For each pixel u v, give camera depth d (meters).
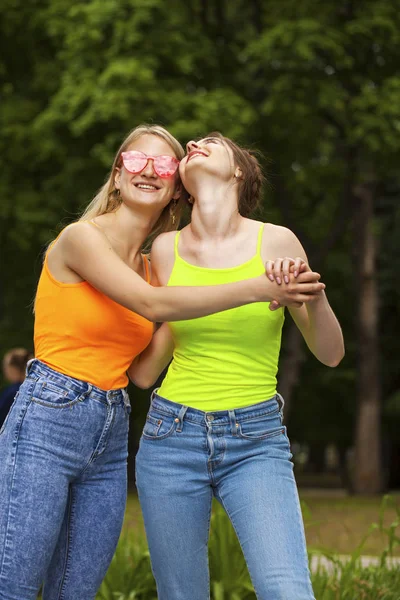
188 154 3.80
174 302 3.42
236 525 3.49
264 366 3.66
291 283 3.34
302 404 27.09
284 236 3.71
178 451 3.60
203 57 17.64
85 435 3.55
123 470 3.74
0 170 19.05
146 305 3.45
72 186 18.45
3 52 19.98
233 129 16.25
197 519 3.61
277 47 17.08
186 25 17.94
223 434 3.55
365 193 21.86
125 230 3.82
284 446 3.62
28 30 19.20
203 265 3.71
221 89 17.09
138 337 3.68
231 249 3.71
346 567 5.66
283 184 19.66
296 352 21.00
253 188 3.87
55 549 3.68
